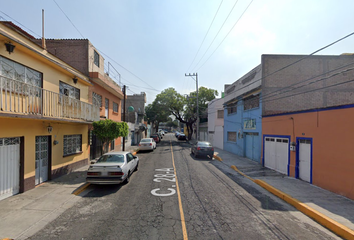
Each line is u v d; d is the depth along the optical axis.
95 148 14.89
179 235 4.48
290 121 10.27
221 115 25.19
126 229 4.75
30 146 7.77
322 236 4.55
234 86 19.92
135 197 7.04
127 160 9.35
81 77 11.49
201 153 16.48
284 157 10.85
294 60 13.66
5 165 6.73
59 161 9.88
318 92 13.48
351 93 13.40
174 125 111.50
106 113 17.31
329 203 6.25
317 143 8.34
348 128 6.88
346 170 6.90
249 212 5.83
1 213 5.60
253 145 15.31
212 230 4.72
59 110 8.77
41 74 8.56
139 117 34.72
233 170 12.03
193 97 37.59
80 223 5.07
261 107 13.59
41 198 6.80
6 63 6.71
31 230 4.71
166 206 6.21
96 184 8.73
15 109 6.23
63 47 13.87
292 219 5.43
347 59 13.59
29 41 8.05
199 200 6.77
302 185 8.39
